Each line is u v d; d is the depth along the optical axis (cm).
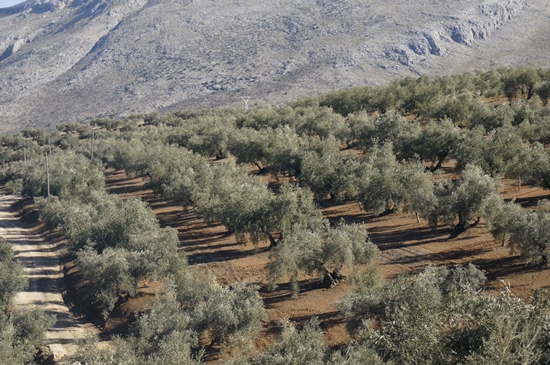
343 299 3397
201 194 6731
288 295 4497
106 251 5250
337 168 6494
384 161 6266
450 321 2453
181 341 3353
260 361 2867
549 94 8744
